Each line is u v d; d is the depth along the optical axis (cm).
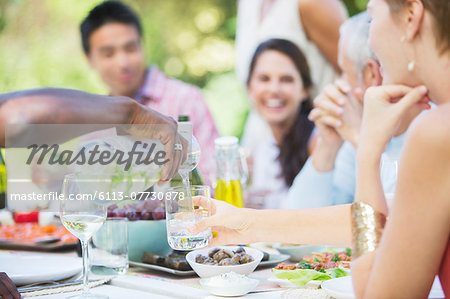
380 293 122
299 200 329
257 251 185
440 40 122
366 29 318
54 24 655
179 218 162
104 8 503
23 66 656
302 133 477
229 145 219
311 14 468
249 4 513
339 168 335
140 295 161
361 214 135
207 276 173
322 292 153
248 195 338
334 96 323
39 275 169
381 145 137
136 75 511
